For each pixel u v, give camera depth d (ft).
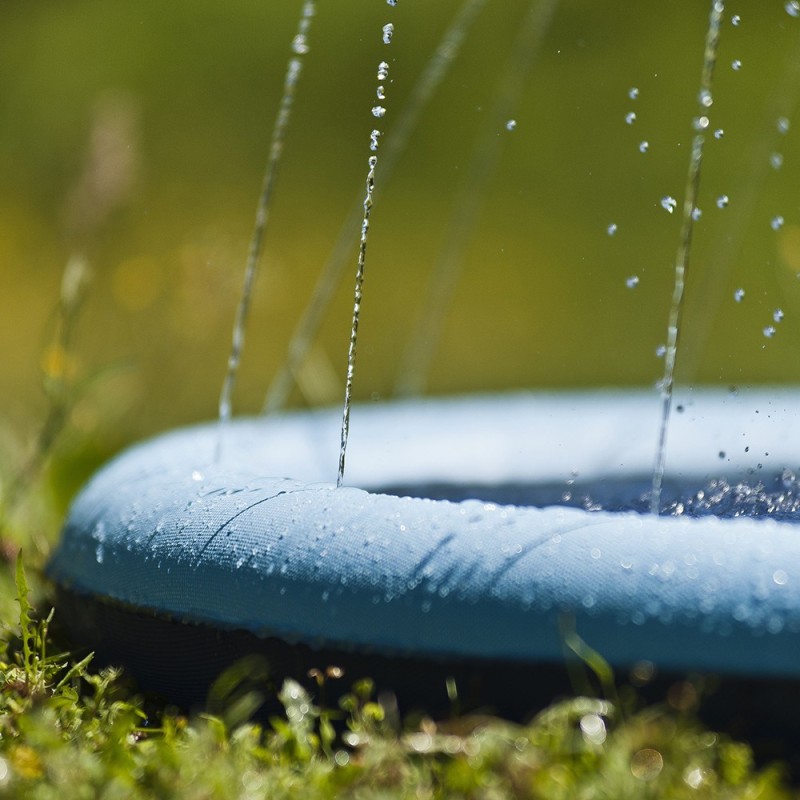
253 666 8.07
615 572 7.18
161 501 9.34
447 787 7.03
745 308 29.50
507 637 7.22
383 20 41.47
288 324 29.37
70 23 41.70
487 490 12.82
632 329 30.04
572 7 40.29
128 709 8.39
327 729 7.58
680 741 6.91
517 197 36.40
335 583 7.76
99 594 9.24
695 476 13.35
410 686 7.54
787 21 35.73
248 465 10.51
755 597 6.93
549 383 28.30
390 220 35.32
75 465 15.16
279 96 39.60
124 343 20.67
